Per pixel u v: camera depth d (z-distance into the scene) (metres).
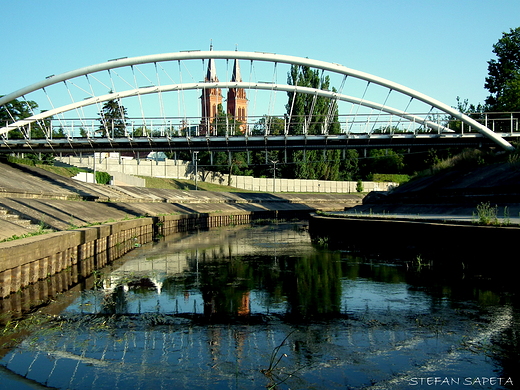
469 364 8.36
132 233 31.25
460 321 10.80
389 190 48.44
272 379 7.90
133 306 12.96
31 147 42.09
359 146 41.56
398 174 110.94
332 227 32.69
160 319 11.57
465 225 17.56
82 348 9.48
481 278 15.21
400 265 18.81
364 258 21.33
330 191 101.38
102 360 8.84
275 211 76.00
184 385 7.69
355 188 104.50
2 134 41.53
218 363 8.64
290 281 16.39
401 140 41.28
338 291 14.51
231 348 9.45
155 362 8.71
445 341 9.53
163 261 22.00
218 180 91.31
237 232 41.56
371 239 25.91
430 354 8.88
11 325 11.04
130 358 8.92
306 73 84.69
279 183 96.69
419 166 110.56
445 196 32.72
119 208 40.75
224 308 12.67
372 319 11.25
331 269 18.59
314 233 37.62
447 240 17.95
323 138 40.34
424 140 41.22
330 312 12.06
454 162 41.03
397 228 22.70
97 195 44.59
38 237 16.30
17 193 29.97
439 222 20.36
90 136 42.00
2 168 40.03
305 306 12.75
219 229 46.44
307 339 9.91
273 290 14.92
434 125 40.88
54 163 59.34
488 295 12.98
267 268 19.38
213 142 41.19
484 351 8.92
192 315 11.99
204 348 9.46
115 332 10.53
